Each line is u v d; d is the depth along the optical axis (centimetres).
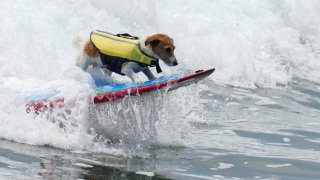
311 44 1956
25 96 1142
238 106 1439
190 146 1109
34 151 999
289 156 1098
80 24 1523
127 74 1088
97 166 957
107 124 1110
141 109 1106
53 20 1481
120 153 1037
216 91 1531
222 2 1836
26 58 1344
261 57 1750
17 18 1426
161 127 1149
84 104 1100
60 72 1345
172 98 1187
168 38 1081
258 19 1877
